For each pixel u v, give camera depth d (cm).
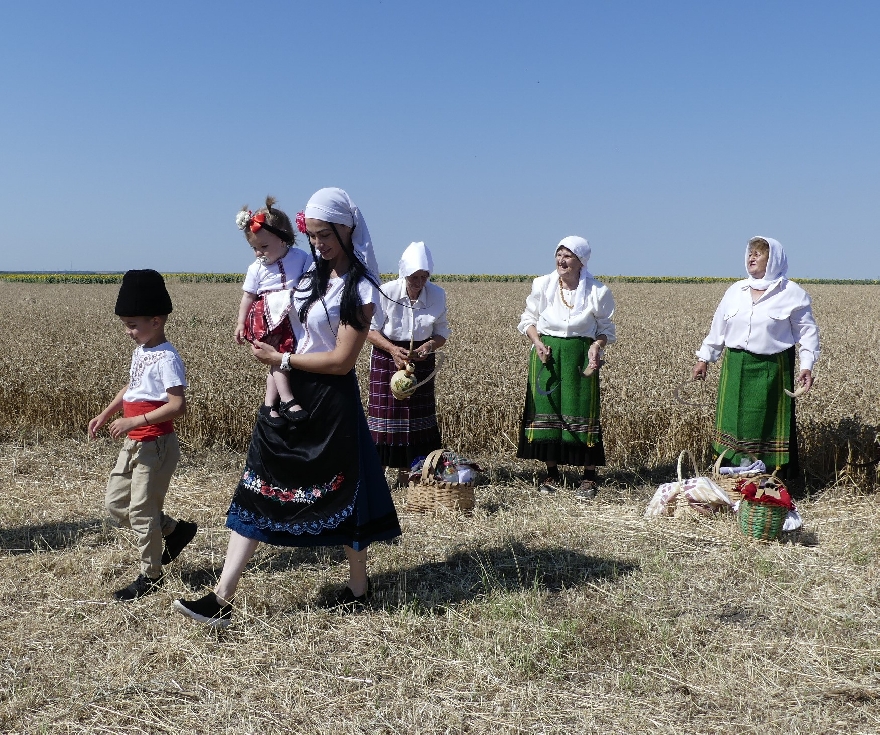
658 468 777
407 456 646
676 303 3064
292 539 399
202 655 372
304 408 389
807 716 325
